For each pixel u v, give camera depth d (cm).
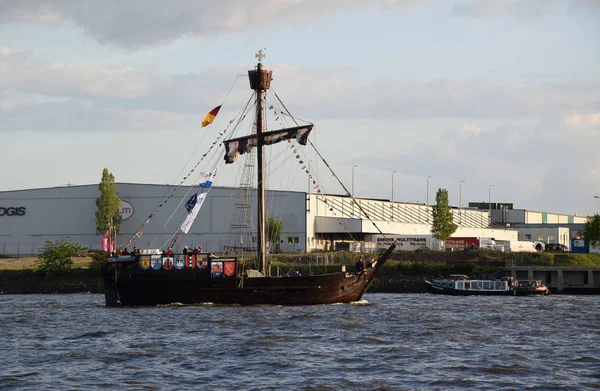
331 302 13812
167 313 12169
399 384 6600
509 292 19238
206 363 7519
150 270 13475
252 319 11069
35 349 8512
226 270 13338
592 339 9281
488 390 6419
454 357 7825
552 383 6662
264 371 7119
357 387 6506
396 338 9162
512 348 8481
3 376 6956
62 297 18988
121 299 13638
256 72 14712
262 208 14712
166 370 7194
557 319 11650
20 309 13925
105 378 6856
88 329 10250
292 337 9150
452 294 19425
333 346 8506
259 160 14762
